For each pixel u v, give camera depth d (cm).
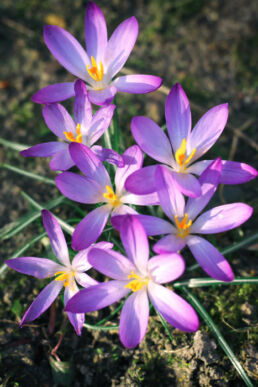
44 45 66
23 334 46
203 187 39
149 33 67
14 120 58
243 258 49
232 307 46
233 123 57
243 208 39
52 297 40
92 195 40
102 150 40
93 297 37
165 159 41
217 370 43
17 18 68
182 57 64
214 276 37
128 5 69
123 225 37
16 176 55
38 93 42
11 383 44
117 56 43
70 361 44
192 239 39
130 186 38
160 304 38
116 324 45
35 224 52
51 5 69
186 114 41
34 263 40
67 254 40
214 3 69
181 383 43
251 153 55
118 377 44
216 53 65
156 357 44
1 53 65
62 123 42
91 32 44
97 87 44
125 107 58
